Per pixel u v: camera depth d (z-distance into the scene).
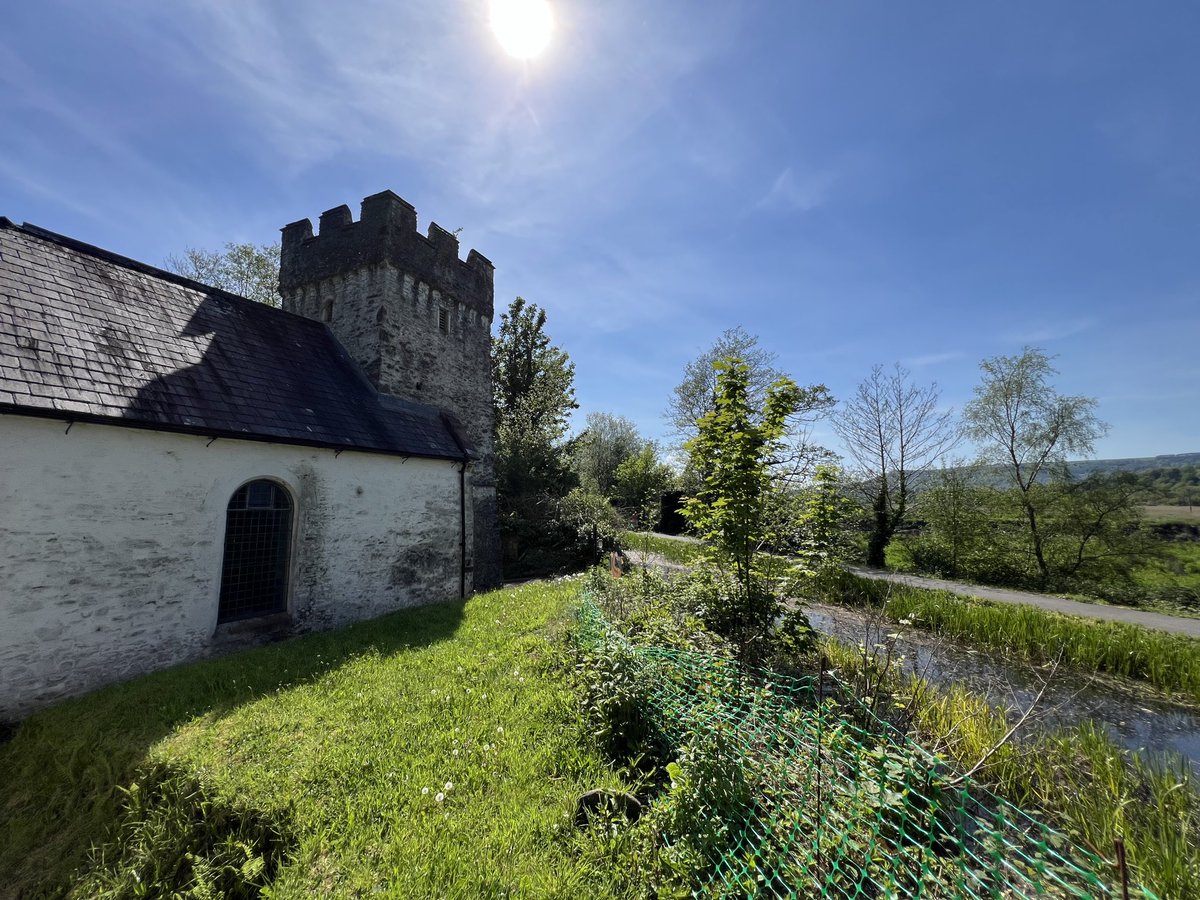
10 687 6.30
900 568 21.12
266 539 9.42
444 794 3.64
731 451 6.30
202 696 5.77
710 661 4.61
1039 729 6.45
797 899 2.56
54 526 6.73
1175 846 3.80
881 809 2.83
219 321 10.80
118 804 4.22
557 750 4.28
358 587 10.91
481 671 6.05
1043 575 19.20
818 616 12.22
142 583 7.54
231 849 3.35
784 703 4.46
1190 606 14.13
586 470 42.66
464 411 16.59
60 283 8.30
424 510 12.74
